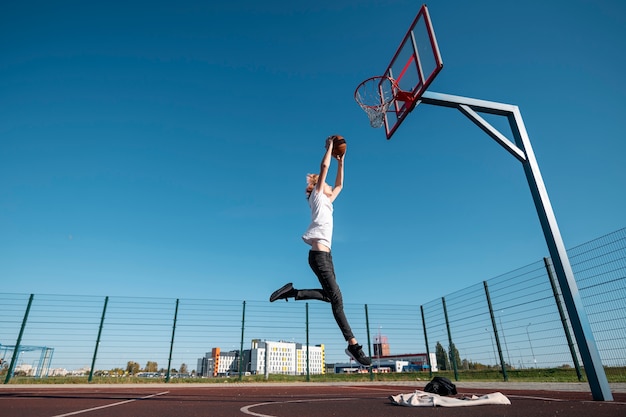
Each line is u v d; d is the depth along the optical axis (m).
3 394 6.63
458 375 12.36
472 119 5.00
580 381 8.40
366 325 14.21
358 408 3.57
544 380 9.32
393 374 14.68
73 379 11.59
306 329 13.97
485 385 8.98
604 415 2.65
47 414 3.19
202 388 9.96
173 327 12.80
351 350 2.41
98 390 8.60
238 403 4.51
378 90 7.38
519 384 8.42
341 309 2.49
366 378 13.81
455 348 12.30
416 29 6.43
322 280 2.56
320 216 2.72
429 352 13.72
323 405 4.03
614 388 6.17
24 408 3.84
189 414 3.17
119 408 3.80
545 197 4.68
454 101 5.00
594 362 4.04
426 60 6.09
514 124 5.12
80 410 3.58
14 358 11.38
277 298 2.56
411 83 6.43
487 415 2.72
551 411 2.92
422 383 11.40
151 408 3.79
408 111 6.44
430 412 3.01
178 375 12.66
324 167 2.80
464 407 3.36
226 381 12.67
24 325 11.73
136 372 12.50
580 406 3.31
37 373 14.47
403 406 3.71
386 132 7.06
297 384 11.67
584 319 4.19
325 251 2.61
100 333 12.16
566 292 4.32
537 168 4.83
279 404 4.29
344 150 3.02
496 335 10.66
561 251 4.44
